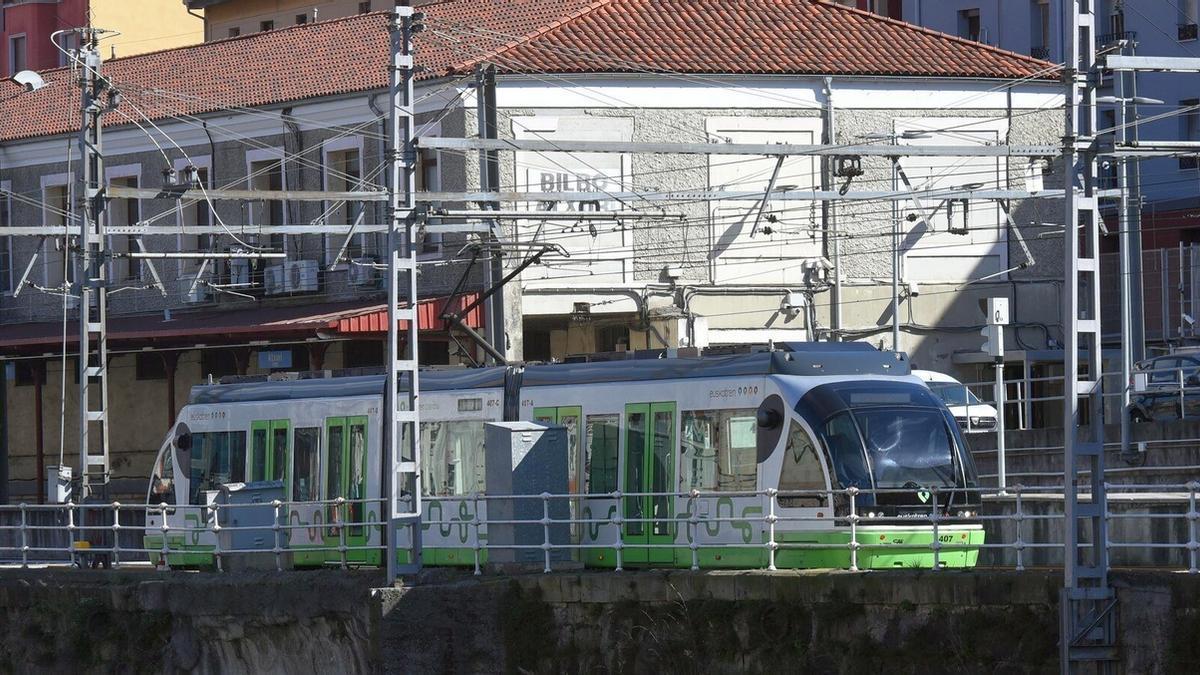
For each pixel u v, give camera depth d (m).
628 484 53.06
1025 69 97.31
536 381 56.06
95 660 59.88
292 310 93.19
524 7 96.19
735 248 91.75
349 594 52.19
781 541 48.69
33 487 105.19
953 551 47.44
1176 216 116.38
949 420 49.78
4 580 62.91
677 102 90.38
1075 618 38.09
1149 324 101.31
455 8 99.88
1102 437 39.09
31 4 146.00
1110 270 106.81
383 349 90.81
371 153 91.12
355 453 59.38
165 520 59.62
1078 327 39.50
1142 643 37.66
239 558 57.91
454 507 57.16
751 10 96.00
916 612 41.00
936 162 95.44
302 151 94.12
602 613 46.88
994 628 39.72
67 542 68.62
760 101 91.94
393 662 49.97
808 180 93.00
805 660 42.66
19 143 107.56
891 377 50.44
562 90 88.12
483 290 83.75
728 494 45.41
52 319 106.62
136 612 58.78
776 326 92.44
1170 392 72.12
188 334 88.88
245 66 101.12
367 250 91.38
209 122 97.88
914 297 95.50
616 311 89.31
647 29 92.50
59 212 98.44
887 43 96.06
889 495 47.78
